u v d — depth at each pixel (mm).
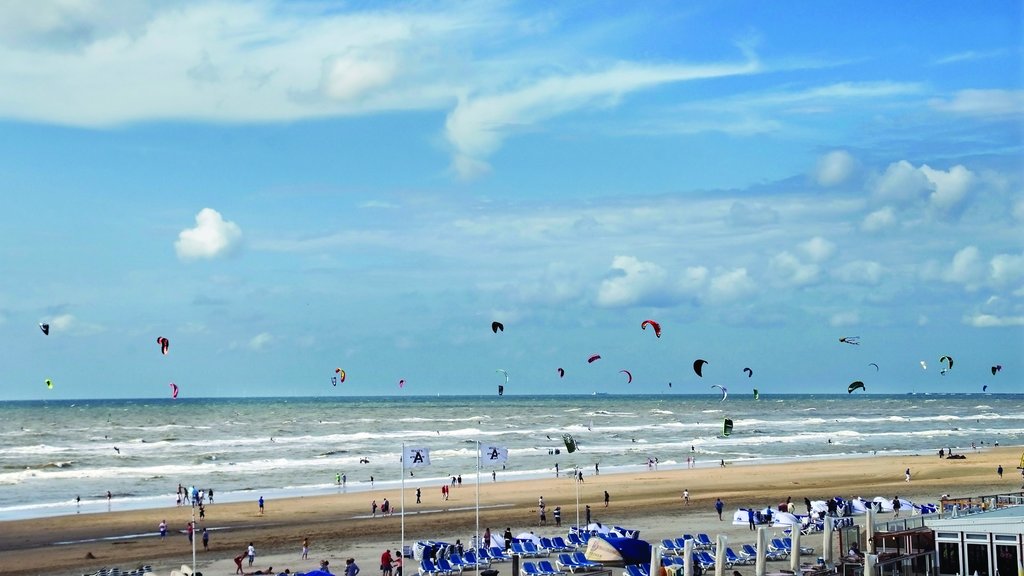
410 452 46312
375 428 188125
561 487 88375
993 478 92375
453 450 133125
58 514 74312
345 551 55531
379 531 63531
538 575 44312
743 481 92688
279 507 76500
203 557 54469
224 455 128500
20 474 105188
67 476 104062
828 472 100438
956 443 151375
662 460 121312
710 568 44438
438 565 45938
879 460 115250
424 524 66688
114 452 133750
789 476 96875
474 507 75562
